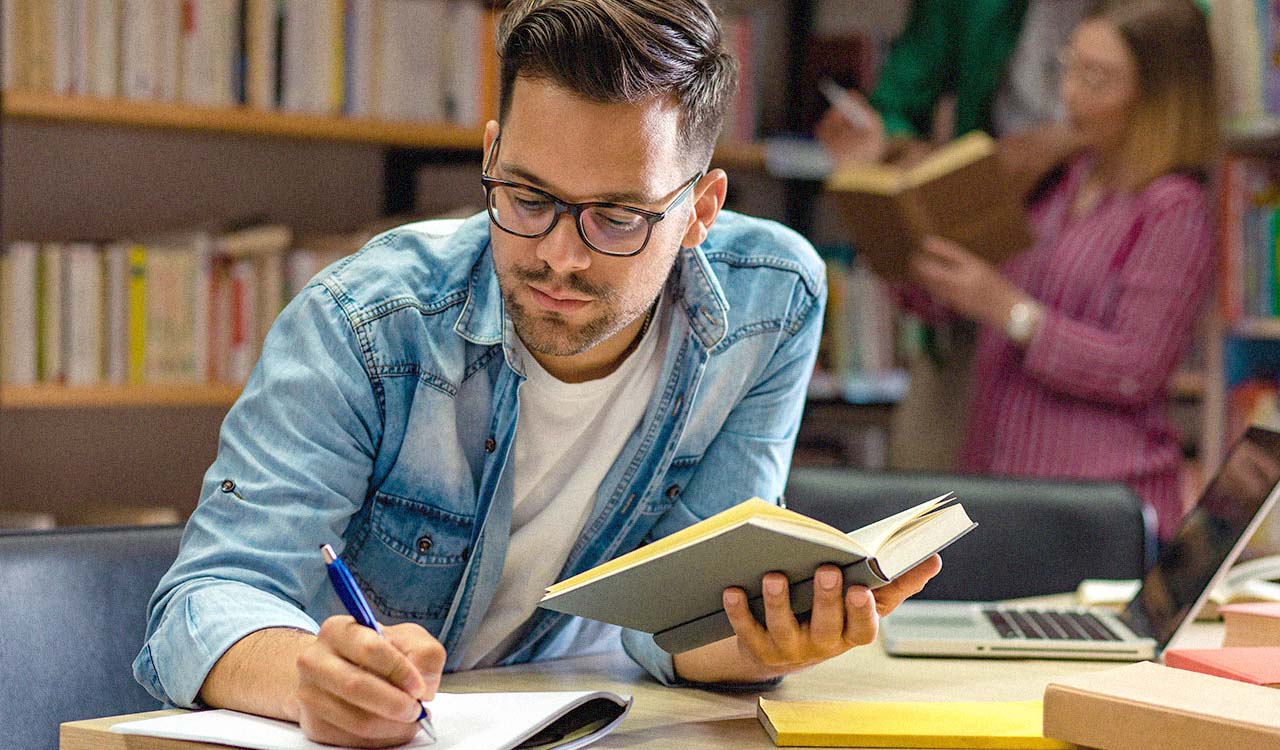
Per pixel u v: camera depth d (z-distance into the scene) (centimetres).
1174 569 142
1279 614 127
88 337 227
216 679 98
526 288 104
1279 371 305
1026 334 267
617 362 124
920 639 133
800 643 102
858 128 312
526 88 100
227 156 268
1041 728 98
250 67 241
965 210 262
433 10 260
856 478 195
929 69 315
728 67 111
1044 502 194
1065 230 281
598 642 145
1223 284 296
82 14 224
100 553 139
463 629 128
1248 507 128
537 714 95
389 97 256
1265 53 286
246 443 109
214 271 239
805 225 345
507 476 123
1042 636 135
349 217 283
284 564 106
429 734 90
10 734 130
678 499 134
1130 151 272
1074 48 279
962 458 291
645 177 102
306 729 90
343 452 112
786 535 91
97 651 137
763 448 133
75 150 251
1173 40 269
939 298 275
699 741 99
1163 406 273
